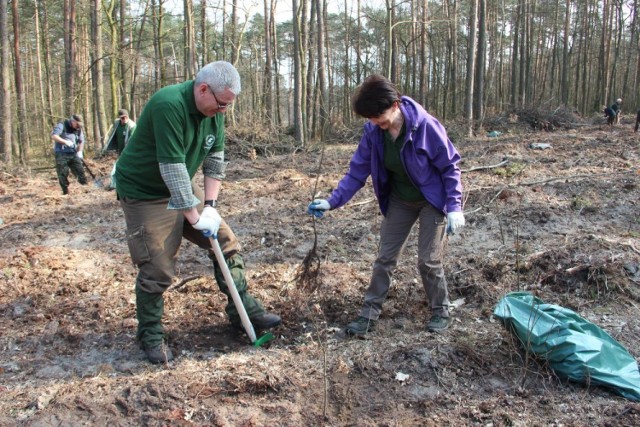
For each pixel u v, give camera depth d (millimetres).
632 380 2914
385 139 3277
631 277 4148
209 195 3441
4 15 15078
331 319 3830
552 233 5320
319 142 15750
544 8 38656
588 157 9883
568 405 2836
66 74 18391
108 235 6227
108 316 3982
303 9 19094
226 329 3715
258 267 4938
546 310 3234
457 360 3217
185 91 2979
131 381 3125
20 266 5062
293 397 2971
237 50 20797
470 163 9859
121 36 20922
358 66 29469
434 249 3424
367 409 2881
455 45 29703
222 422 2766
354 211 6590
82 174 9945
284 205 7238
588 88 39062
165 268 3252
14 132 20812
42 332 3771
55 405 2906
